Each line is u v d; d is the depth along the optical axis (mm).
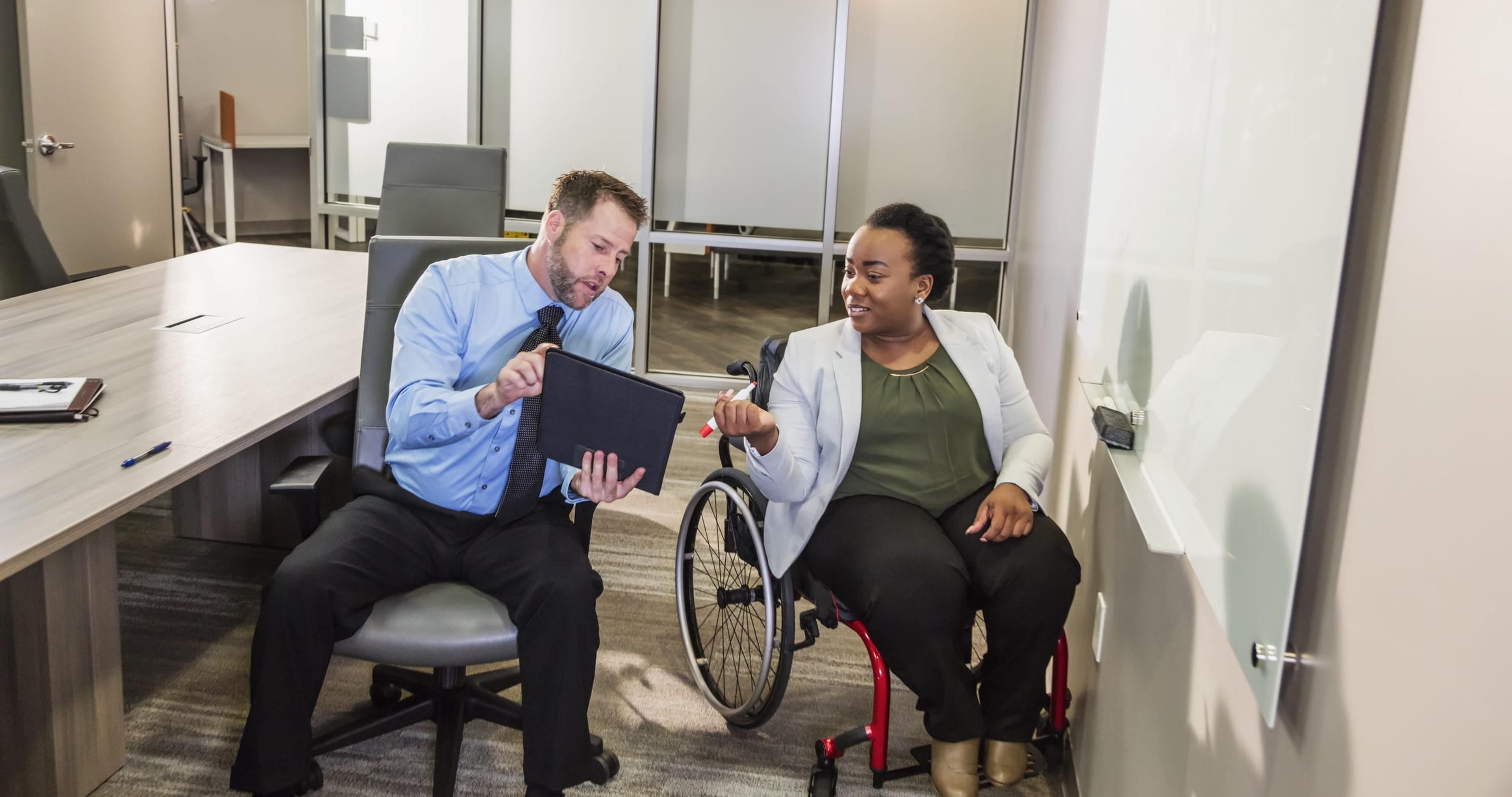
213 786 2270
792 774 2441
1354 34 963
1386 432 924
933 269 2305
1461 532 777
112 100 5398
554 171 5332
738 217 5242
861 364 2369
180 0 7941
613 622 3057
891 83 5020
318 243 5582
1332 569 1035
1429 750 804
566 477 2322
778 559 2312
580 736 2086
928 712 2094
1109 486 2238
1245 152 1274
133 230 5637
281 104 8391
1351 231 1038
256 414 2355
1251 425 1173
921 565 2070
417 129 5395
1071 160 3197
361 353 2469
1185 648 1572
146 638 2828
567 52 5199
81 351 2756
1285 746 1129
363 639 2035
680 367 5445
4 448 2096
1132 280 1903
